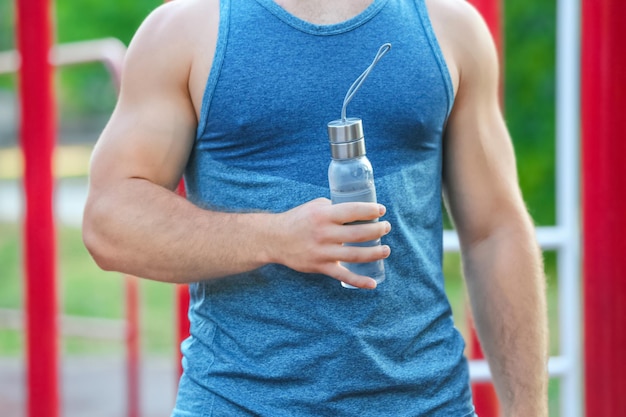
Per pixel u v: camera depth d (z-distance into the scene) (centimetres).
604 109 634
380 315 443
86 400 1517
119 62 1048
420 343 454
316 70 440
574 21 789
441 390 456
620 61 626
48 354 785
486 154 486
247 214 438
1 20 3147
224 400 441
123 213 443
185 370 465
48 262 782
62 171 3192
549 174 2048
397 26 451
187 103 455
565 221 810
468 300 509
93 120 3212
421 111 449
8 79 3488
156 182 456
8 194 3256
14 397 1539
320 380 436
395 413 443
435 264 466
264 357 440
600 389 658
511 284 487
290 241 420
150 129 452
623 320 643
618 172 634
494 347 493
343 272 416
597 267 655
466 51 471
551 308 1919
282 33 442
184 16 454
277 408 434
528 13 2025
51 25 777
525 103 2045
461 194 492
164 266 441
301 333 438
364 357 437
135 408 1109
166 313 2130
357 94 441
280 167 444
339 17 448
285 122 440
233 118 442
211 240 434
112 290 2408
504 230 491
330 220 411
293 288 440
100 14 2477
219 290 454
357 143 416
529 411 485
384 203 444
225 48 441
